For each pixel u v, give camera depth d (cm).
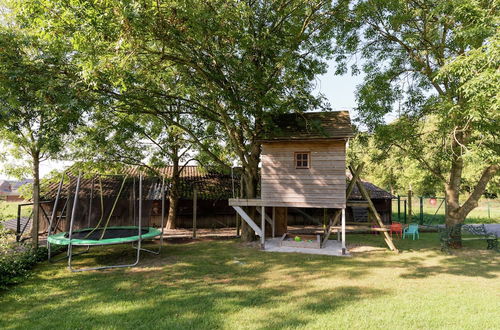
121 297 700
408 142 1367
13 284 796
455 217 1325
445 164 1897
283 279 842
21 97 841
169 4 812
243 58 1106
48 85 843
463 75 855
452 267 976
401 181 3769
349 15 1355
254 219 1448
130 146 1772
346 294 716
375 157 1537
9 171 1466
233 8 1006
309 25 1355
